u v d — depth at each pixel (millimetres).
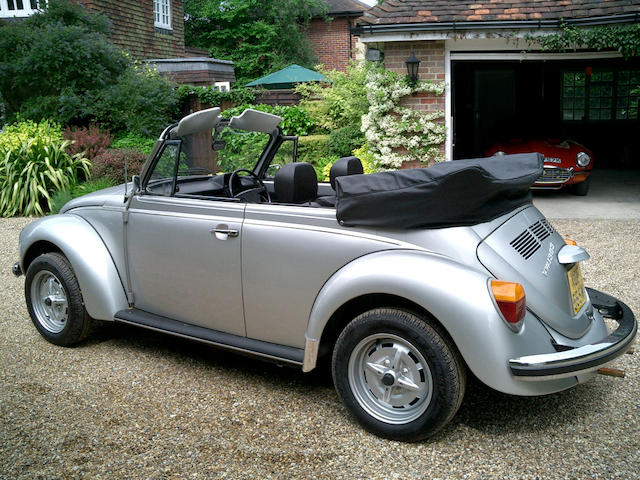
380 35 9086
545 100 15258
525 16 8805
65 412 3311
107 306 3977
